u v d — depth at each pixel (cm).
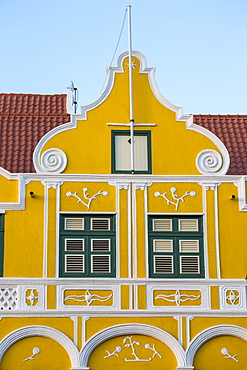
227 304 2512
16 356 2441
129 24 2747
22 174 2581
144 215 2575
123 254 2538
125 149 2644
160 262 2544
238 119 3022
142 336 2481
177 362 2459
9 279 2483
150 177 2602
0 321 2456
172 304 2500
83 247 2542
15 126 2858
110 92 2691
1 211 2550
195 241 2569
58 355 2447
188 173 2628
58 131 2639
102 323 2473
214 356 2478
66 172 2603
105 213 2567
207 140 2664
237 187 2619
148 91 2695
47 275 2503
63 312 2469
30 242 2531
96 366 2445
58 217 2559
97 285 2502
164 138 2656
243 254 2562
